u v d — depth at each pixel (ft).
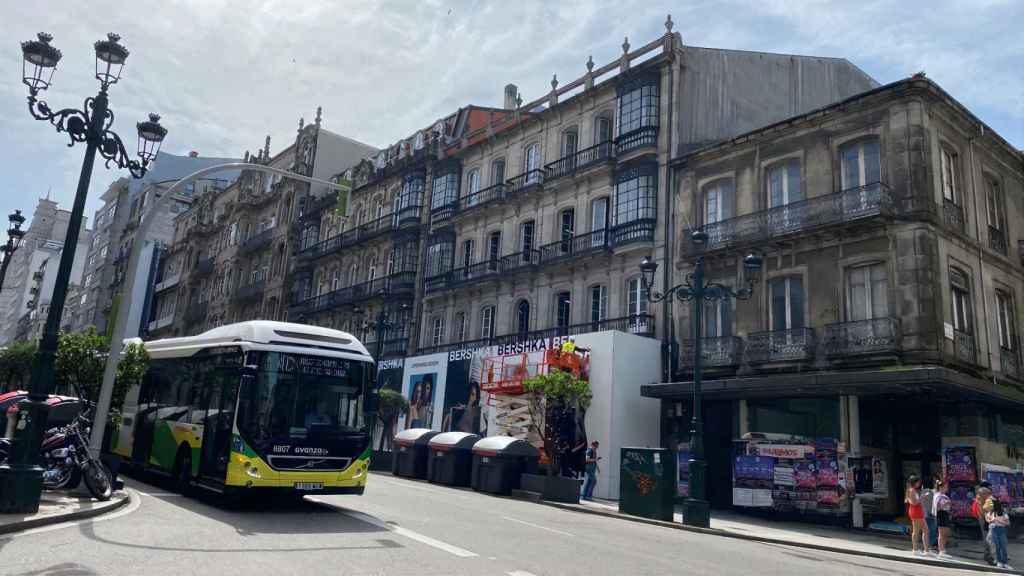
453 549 29.89
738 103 87.61
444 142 120.67
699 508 51.29
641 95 85.87
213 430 41.45
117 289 232.73
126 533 29.60
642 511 55.01
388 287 117.91
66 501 36.47
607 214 88.07
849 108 66.23
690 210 78.38
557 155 97.66
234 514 37.73
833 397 61.82
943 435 61.36
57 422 43.65
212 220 200.85
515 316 97.25
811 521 60.90
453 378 96.99
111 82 37.40
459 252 110.32
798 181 70.08
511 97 127.54
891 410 65.92
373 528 34.83
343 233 137.28
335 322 133.59
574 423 76.64
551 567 27.55
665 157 82.33
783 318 68.49
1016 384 66.74
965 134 67.77
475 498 58.54
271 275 158.61
